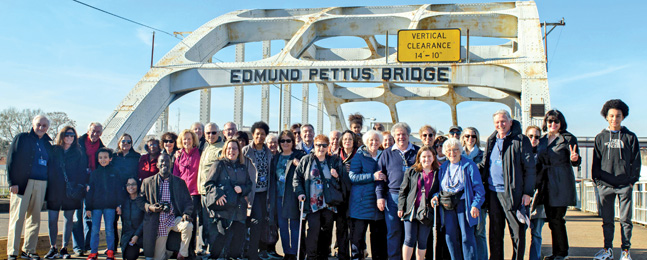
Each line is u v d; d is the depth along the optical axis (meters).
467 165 6.20
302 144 8.45
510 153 6.21
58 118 46.56
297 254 6.87
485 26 21.14
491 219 6.42
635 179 6.68
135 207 7.07
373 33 22.17
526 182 6.13
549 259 6.98
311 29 21.55
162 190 7.01
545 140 6.91
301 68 17.84
